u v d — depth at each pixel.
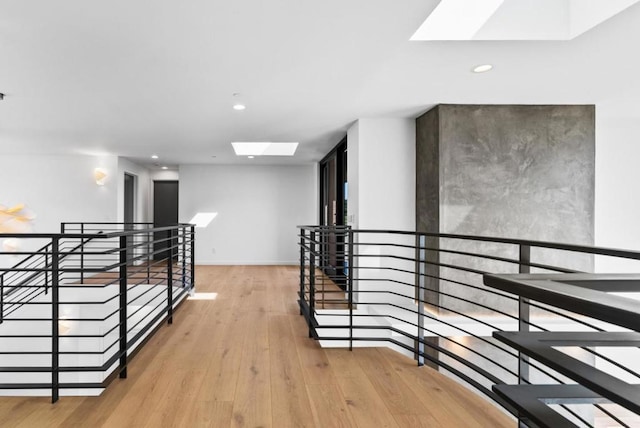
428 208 4.12
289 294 5.14
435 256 3.97
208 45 2.48
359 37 2.39
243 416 1.95
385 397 2.16
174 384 2.31
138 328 4.29
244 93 3.46
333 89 3.38
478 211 3.90
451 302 3.92
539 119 3.92
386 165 4.43
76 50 2.54
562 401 0.59
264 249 8.19
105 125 4.62
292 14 2.11
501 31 2.43
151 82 3.15
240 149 6.78
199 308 4.31
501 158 3.91
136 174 7.89
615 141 4.53
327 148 6.30
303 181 8.25
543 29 2.43
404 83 3.25
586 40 2.45
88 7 2.02
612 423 4.47
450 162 3.88
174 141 5.61
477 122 3.89
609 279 0.58
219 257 8.11
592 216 3.93
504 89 3.43
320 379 2.40
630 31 2.33
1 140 5.45
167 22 2.19
